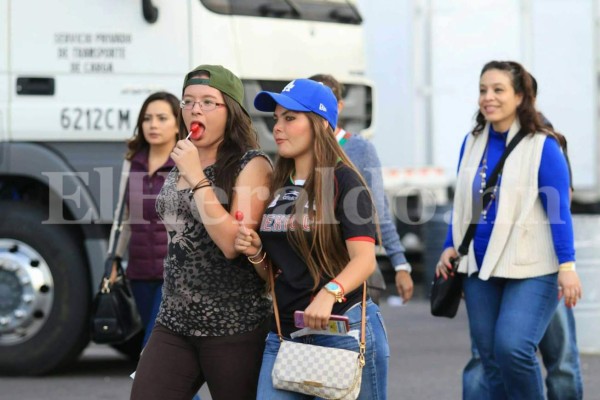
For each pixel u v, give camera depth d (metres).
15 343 21.28
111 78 20.89
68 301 21.12
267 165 12.52
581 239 24.42
